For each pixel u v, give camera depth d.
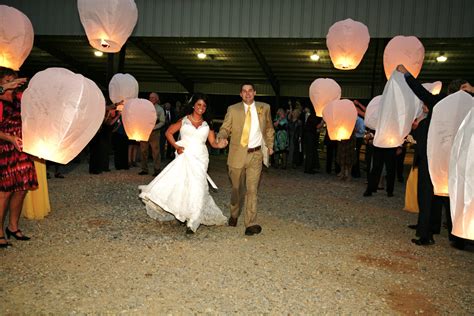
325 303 3.54
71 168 10.70
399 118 4.99
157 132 9.84
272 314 3.31
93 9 5.08
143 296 3.51
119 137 10.73
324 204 7.70
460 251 5.13
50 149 3.48
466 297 3.80
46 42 18.73
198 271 4.09
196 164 5.24
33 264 4.09
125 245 4.77
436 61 17.64
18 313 3.14
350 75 20.48
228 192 8.48
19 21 5.23
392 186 8.66
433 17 12.49
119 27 5.22
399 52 5.66
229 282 3.87
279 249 4.87
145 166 10.17
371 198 8.47
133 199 7.25
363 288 3.89
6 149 4.43
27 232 5.08
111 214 6.15
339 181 10.72
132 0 5.38
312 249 4.95
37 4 14.55
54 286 3.62
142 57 20.39
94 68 22.59
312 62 19.06
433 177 4.05
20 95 4.46
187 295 3.57
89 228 5.38
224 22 13.82
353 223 6.34
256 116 5.19
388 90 5.06
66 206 6.51
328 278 4.09
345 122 7.67
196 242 4.98
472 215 2.84
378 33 12.85
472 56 16.58
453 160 2.96
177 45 17.94
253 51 17.02
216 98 25.75
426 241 5.31
